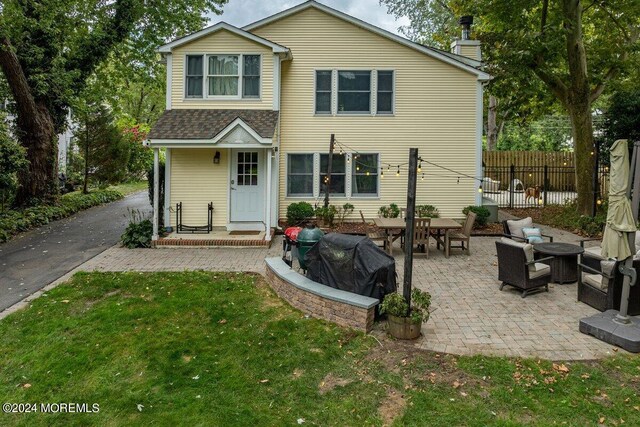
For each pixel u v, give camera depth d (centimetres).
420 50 1281
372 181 1323
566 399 402
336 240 643
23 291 721
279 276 689
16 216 1267
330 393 422
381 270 588
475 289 729
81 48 1572
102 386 437
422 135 1307
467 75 1298
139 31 1752
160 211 1202
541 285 698
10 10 1238
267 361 485
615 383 430
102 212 1617
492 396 408
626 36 1432
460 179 1318
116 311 625
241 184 1196
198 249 1034
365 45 1288
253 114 1160
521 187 2044
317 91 1302
